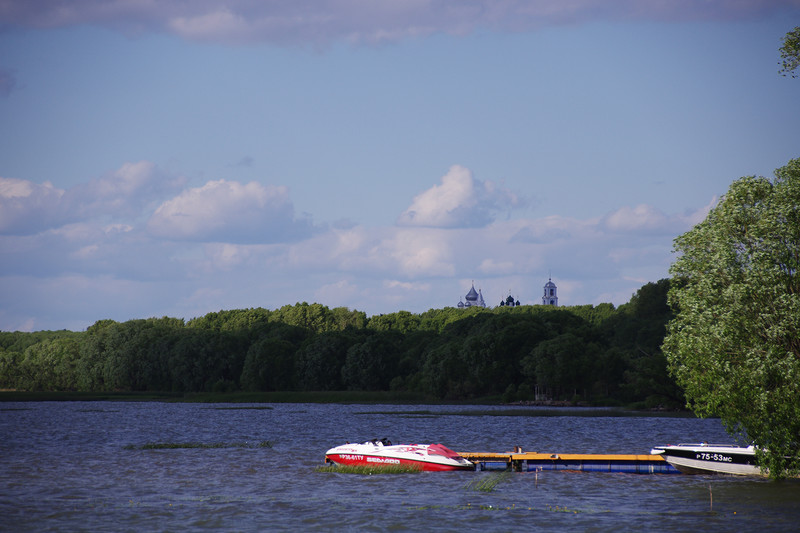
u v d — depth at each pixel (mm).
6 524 43844
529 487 56469
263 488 55844
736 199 56406
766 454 54469
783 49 56375
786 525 43500
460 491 54688
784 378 50969
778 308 52094
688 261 57062
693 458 62562
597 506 49156
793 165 55844
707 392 54656
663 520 45000
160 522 44500
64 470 65125
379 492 54188
